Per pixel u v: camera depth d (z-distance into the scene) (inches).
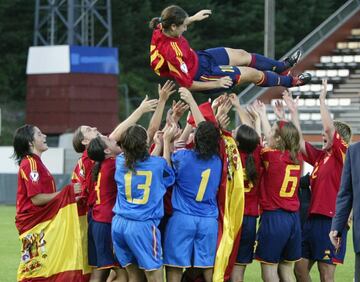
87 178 971.9
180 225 886.4
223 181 904.9
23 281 938.7
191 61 879.7
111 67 3609.7
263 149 972.6
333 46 3444.9
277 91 3051.2
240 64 916.6
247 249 965.2
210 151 888.3
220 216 908.6
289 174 962.1
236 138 948.0
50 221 933.2
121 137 885.8
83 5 3631.9
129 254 899.4
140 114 952.3
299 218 983.0
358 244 788.6
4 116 4084.6
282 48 4744.1
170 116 908.6
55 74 3558.1
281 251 975.0
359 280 787.4
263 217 968.9
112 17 4795.8
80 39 3646.7
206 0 4894.2
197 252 891.4
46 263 931.3
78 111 3558.1
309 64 3400.6
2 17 4694.9
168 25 869.8
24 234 938.1
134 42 4864.7
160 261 882.1
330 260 1028.5
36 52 3597.4
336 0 5142.7
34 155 943.7
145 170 878.4
